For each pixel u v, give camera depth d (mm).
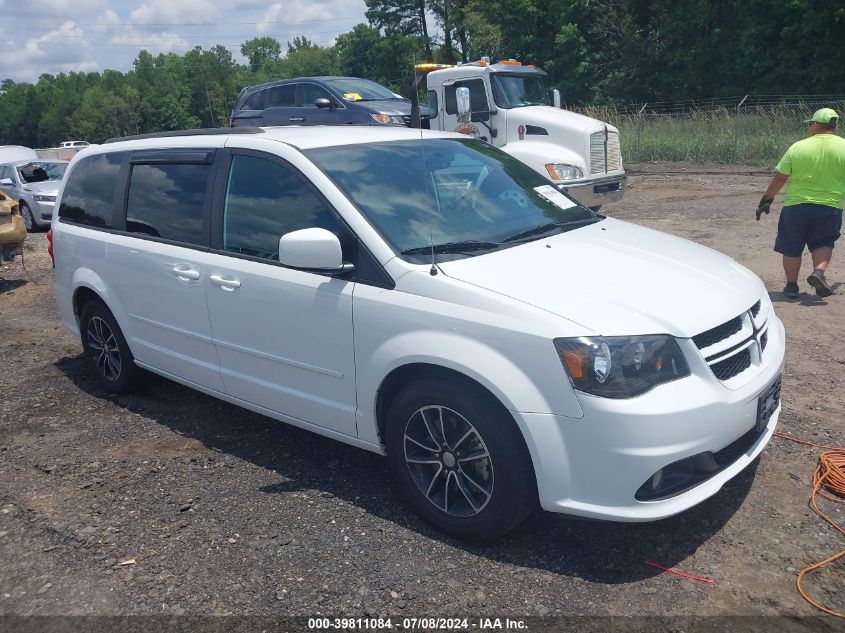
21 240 10016
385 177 4004
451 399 3289
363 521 3658
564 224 4227
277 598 3104
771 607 2916
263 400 4227
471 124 12273
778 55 31078
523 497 3209
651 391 2982
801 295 7062
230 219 4266
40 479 4266
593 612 2930
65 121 128500
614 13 38656
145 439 4754
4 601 3186
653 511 3008
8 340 7320
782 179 6801
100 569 3371
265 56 122562
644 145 20078
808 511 3545
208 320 4367
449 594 3074
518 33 40219
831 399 4754
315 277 3760
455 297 3289
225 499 3930
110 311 5234
